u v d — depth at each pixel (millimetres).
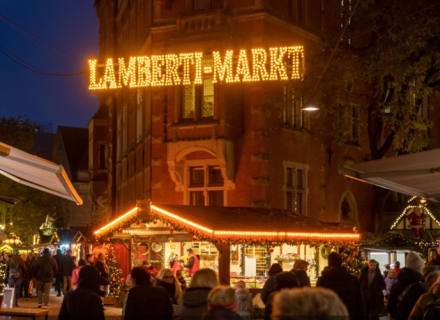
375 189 36844
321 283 9984
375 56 27328
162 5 31469
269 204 29734
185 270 23984
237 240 20938
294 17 31359
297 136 31594
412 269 10516
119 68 27109
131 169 38438
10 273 26859
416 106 28719
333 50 26031
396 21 26359
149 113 33969
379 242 30312
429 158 11000
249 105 30000
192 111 30172
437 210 35531
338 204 34969
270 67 23828
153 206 21953
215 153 29328
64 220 70375
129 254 24641
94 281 9281
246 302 13133
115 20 44875
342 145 35281
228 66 24719
